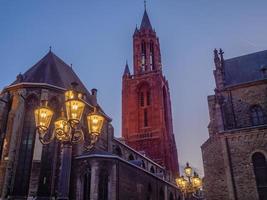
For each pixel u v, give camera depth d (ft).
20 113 128.47
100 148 150.10
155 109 272.92
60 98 136.87
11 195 113.91
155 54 318.24
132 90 291.79
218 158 112.16
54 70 154.40
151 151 252.62
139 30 334.03
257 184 100.37
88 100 163.12
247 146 106.01
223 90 132.87
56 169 121.90
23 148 124.47
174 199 199.21
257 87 127.75
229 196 101.76
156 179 174.19
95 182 119.55
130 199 133.59
